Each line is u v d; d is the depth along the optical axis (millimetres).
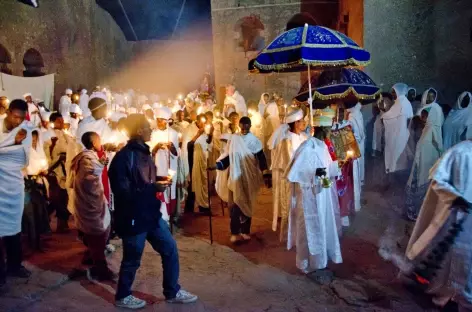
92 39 18938
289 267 5520
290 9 17359
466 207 4016
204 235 6930
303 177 4949
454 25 8336
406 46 8797
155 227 4363
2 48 12445
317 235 4977
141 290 4953
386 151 8312
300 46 4879
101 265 5137
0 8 12141
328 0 17250
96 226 4969
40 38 14203
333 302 4617
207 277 5309
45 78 13039
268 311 4453
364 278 5125
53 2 15109
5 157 4793
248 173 6355
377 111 9523
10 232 4875
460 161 4148
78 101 13031
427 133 7137
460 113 7168
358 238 6484
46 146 6785
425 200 4539
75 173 4973
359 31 10328
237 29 17672
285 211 6082
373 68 9148
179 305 4559
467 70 8297
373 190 9219
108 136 5660
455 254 4145
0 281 4816
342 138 6441
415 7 8688
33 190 5984
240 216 6418
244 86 17766
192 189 8148
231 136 6473
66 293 4852
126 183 4207
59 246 6336
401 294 4691
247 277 5273
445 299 4316
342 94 6375
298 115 6047
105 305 4566
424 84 8703
